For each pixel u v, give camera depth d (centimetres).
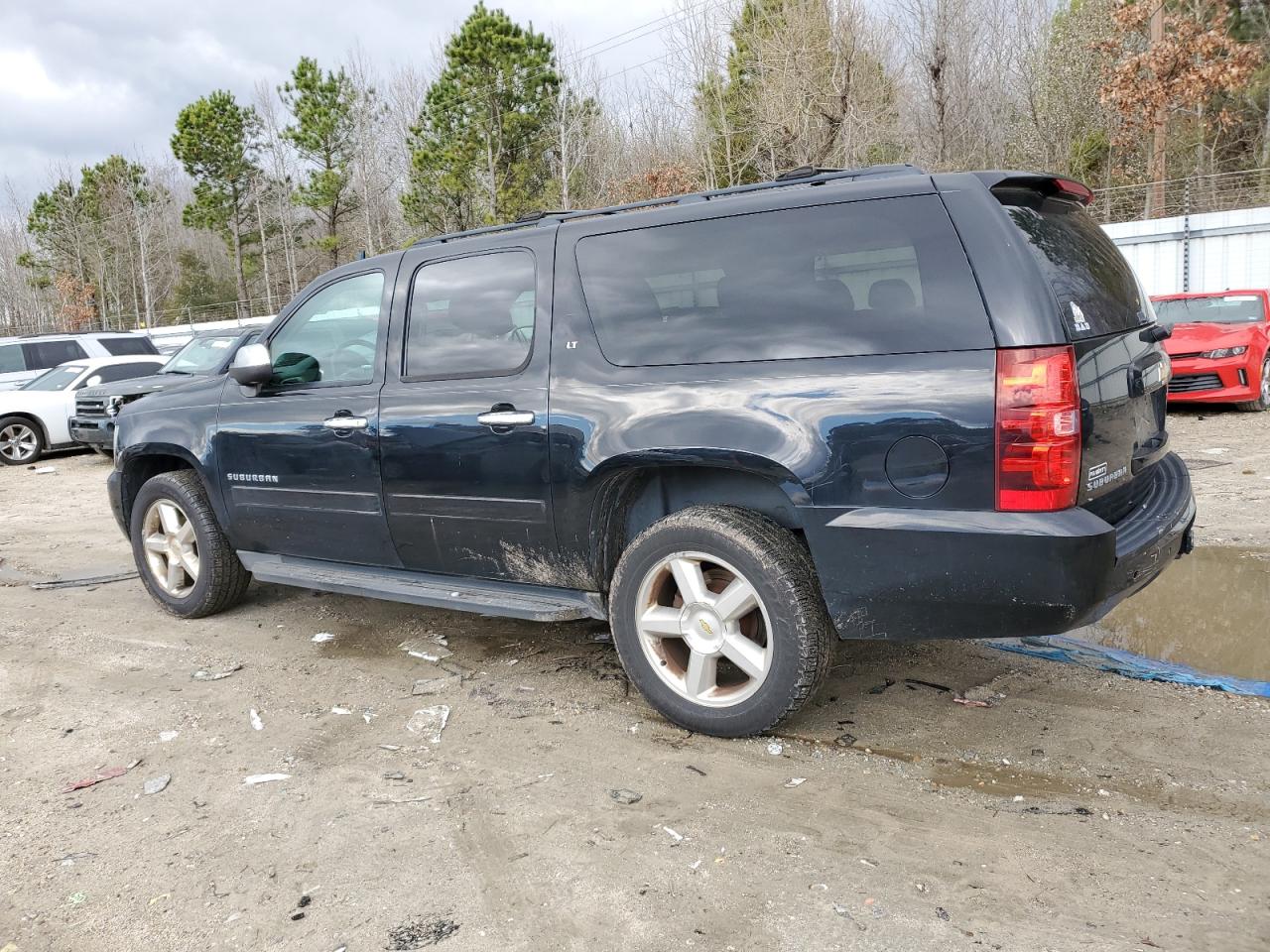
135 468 534
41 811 307
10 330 5772
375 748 343
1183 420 1075
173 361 1225
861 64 2339
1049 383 266
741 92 2658
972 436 272
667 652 351
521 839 277
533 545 369
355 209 4475
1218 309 1167
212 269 6944
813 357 301
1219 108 2947
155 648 469
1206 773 296
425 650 448
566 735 346
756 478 332
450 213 3528
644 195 2775
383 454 400
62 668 445
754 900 242
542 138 3434
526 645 449
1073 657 395
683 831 277
